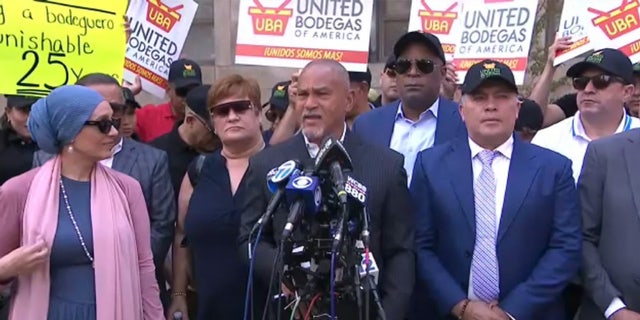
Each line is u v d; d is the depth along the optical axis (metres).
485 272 3.98
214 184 4.45
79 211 3.64
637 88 5.76
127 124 5.18
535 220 3.97
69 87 3.65
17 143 5.27
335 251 2.93
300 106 3.71
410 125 4.80
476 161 4.11
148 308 3.86
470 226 4.00
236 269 4.30
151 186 4.53
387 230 3.73
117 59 5.11
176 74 6.25
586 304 4.21
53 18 4.96
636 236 3.97
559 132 4.76
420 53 4.68
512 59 5.76
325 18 5.61
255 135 4.50
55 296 3.57
